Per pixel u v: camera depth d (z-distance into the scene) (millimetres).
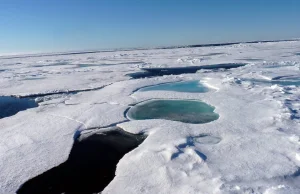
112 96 15859
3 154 8594
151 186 6281
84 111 12867
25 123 11602
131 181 6578
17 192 6707
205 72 26141
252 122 9969
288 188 5551
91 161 8297
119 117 11828
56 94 18719
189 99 14555
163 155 7625
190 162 7148
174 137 8977
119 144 9406
